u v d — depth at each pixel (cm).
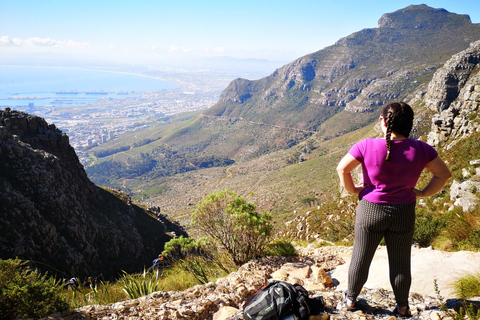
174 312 337
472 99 2864
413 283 377
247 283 427
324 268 518
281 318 256
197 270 582
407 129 246
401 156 240
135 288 481
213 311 354
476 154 1984
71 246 5072
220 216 611
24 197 4822
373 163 249
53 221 5172
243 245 604
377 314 280
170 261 648
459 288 315
